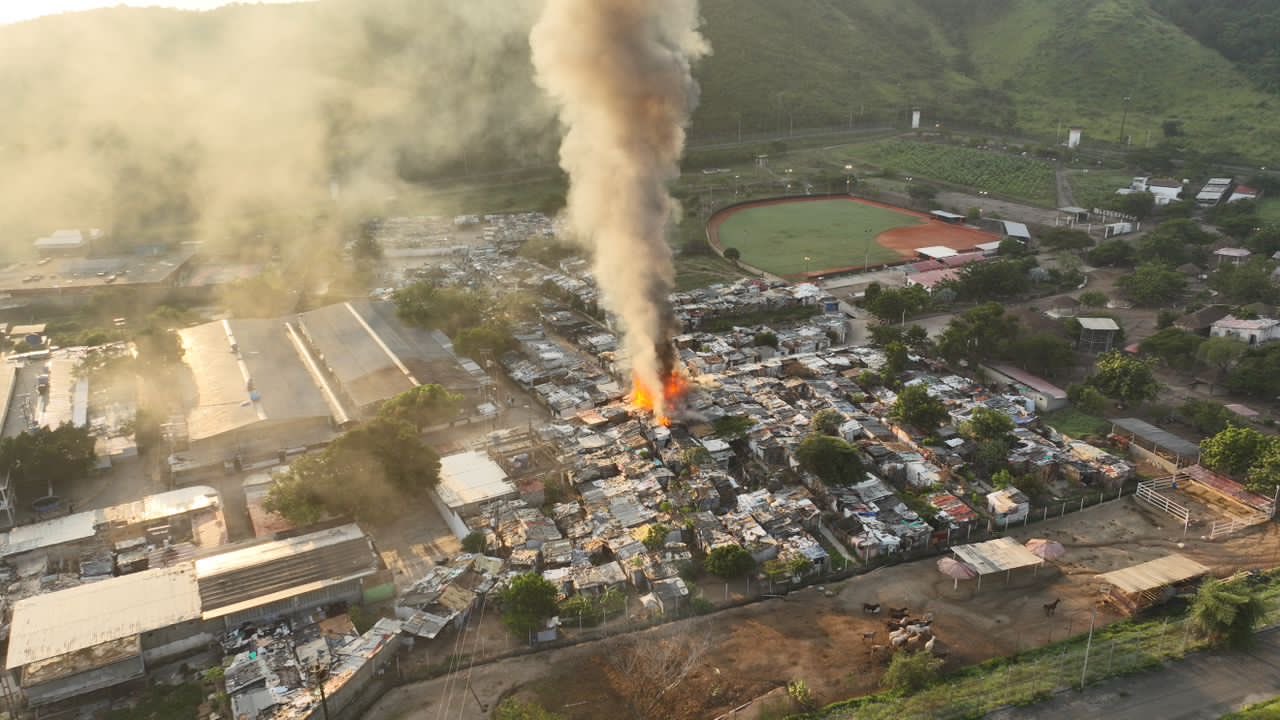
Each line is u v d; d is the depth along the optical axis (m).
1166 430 126.38
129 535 99.81
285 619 85.81
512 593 84.94
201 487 109.50
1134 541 100.50
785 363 148.12
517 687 79.00
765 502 105.75
